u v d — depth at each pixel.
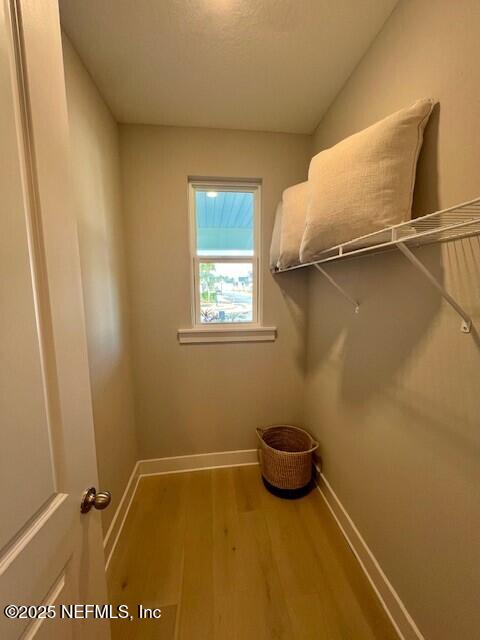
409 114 0.81
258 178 1.80
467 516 0.77
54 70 0.55
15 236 0.43
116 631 1.03
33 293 0.47
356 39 1.11
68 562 0.56
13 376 0.42
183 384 1.91
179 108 1.54
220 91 1.41
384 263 1.11
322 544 1.40
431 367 0.88
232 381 1.96
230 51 1.17
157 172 1.72
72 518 0.57
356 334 1.34
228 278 1.96
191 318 1.87
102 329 1.32
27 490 0.45
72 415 0.58
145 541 1.42
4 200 0.41
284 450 1.99
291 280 1.93
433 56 0.82
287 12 1.00
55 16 0.56
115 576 1.24
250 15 1.01
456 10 0.73
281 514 1.58
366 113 1.18
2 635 0.39
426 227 0.84
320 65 1.24
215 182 1.83
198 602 1.13
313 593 1.16
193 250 1.88
